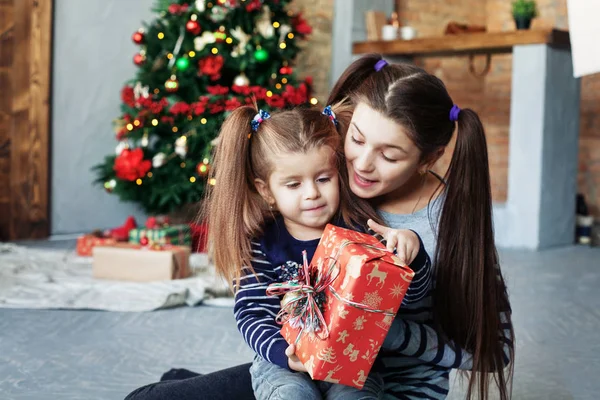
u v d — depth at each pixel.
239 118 1.71
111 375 3.13
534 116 6.57
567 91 6.76
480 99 8.61
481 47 6.75
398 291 1.41
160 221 5.36
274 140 1.64
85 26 6.63
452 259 1.72
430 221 1.78
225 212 1.70
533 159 6.60
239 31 5.95
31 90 6.36
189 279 4.54
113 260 4.59
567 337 3.83
